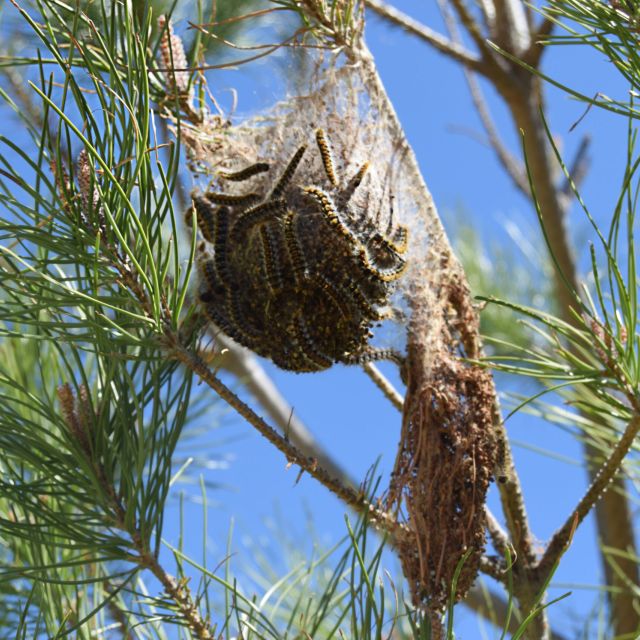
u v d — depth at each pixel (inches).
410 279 60.1
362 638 56.5
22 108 64.7
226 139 60.7
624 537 72.2
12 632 60.7
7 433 58.1
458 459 58.7
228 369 80.5
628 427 58.6
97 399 59.4
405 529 58.8
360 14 60.5
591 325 58.5
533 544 60.7
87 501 58.5
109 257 56.8
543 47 77.3
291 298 58.0
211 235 59.0
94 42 59.2
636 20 56.7
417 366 59.8
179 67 61.5
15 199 56.1
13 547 60.7
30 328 62.0
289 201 58.7
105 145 56.1
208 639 58.0
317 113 60.2
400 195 60.1
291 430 80.4
